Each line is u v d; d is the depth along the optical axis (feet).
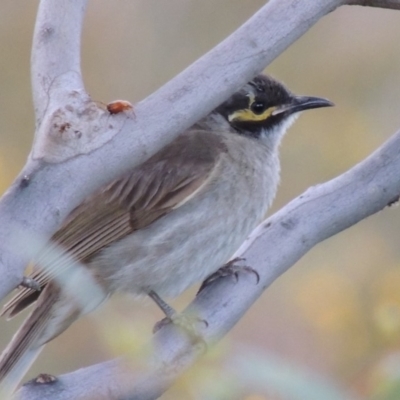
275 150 37.52
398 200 30.48
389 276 36.11
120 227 34.30
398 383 21.71
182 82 23.32
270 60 23.89
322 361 37.01
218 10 54.70
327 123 52.65
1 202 21.57
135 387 24.06
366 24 54.60
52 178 21.94
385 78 53.98
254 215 35.96
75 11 24.68
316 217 30.14
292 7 24.11
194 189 34.60
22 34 52.11
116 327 20.81
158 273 34.35
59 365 43.11
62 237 34.01
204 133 36.42
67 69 23.84
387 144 30.58
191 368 22.72
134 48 54.03
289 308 45.24
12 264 20.79
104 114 22.66
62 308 31.71
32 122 50.75
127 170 22.95
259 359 20.30
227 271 29.48
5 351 31.96
